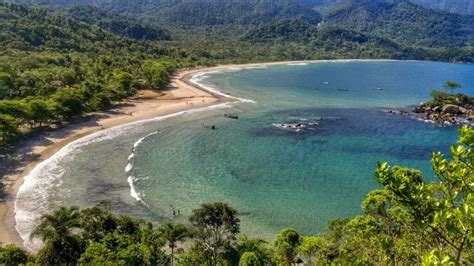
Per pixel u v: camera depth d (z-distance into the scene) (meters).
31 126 101.94
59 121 109.62
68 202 64.81
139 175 76.88
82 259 43.75
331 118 125.88
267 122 118.69
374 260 25.14
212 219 50.34
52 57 182.38
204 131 107.69
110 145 93.56
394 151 94.69
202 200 67.69
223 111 131.38
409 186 11.48
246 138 102.31
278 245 48.56
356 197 70.12
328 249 43.34
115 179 74.62
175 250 53.56
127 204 65.06
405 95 175.62
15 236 55.00
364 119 125.50
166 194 69.38
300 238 49.03
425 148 97.38
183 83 185.12
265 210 64.81
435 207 11.31
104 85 144.25
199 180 75.69
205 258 48.56
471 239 11.21
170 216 61.78
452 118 126.06
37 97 111.94
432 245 15.08
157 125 112.12
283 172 80.62
